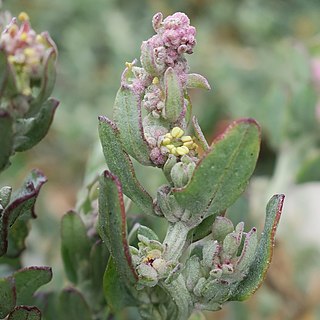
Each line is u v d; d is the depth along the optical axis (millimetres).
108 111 268
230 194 75
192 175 73
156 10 322
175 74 75
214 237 79
